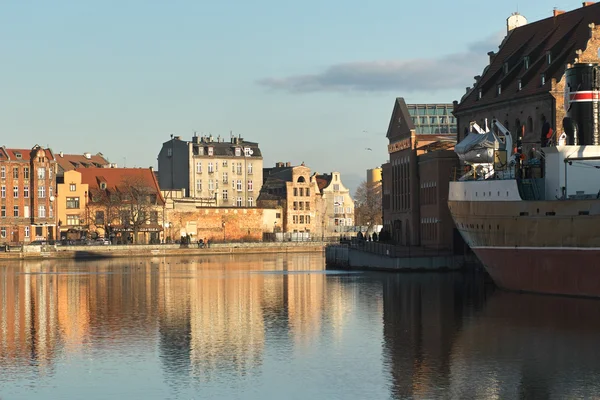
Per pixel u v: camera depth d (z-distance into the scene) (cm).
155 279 11925
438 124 14950
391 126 14062
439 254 11844
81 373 5578
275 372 5522
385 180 14700
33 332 7075
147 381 5356
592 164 8044
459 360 5741
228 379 5375
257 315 7806
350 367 5612
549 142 8900
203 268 14375
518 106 10819
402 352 6006
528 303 7881
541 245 8119
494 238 8612
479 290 9050
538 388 5066
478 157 9475
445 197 12119
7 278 12456
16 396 5081
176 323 7406
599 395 4928
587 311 7338
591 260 7731
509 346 6122
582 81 8312
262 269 13950
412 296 8794
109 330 7106
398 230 13788
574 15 10862
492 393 4981
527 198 8375
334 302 8575
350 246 13538
